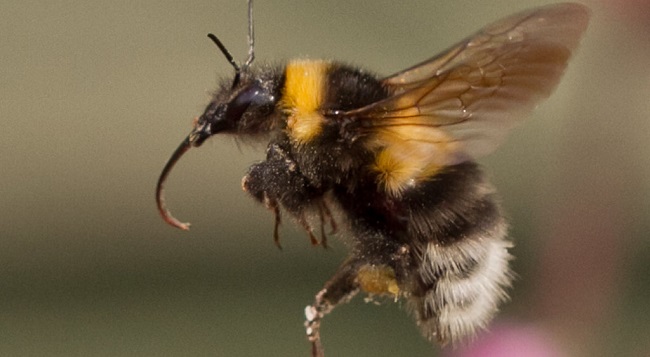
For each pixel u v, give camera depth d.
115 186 0.23
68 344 0.23
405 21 0.23
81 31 0.23
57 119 0.23
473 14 0.23
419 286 0.19
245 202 0.23
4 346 0.23
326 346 0.23
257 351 0.23
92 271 0.23
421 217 0.19
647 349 0.22
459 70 0.19
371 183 0.19
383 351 0.23
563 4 0.19
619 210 0.21
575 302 0.21
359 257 0.19
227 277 0.23
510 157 0.22
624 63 0.21
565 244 0.21
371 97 0.19
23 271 0.23
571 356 0.21
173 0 0.23
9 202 0.23
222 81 0.19
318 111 0.19
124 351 0.23
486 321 0.19
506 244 0.19
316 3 0.23
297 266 0.23
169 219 0.19
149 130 0.23
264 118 0.19
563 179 0.22
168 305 0.23
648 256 0.22
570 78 0.22
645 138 0.21
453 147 0.19
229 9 0.23
